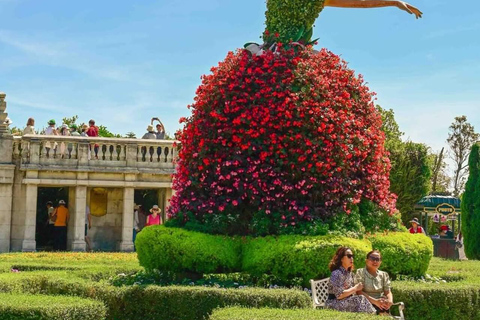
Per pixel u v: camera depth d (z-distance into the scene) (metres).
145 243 10.44
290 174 10.70
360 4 12.36
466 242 25.14
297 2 11.74
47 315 7.14
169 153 23.48
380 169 11.85
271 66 10.92
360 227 10.98
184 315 8.53
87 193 23.31
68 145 22.67
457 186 62.62
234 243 10.55
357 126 11.20
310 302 8.40
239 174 10.77
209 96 11.14
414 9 12.53
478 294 9.56
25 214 21.84
